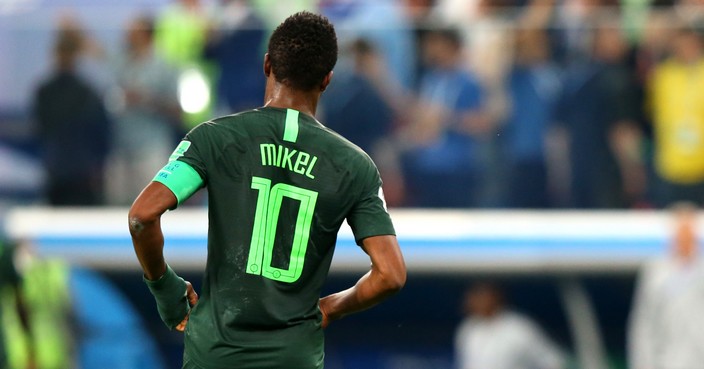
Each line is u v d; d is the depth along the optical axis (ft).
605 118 97.09
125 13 96.94
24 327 96.43
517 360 100.12
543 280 99.96
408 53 96.22
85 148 97.40
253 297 37.01
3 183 97.25
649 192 98.63
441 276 99.45
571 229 98.84
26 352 96.22
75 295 97.96
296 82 38.91
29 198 97.81
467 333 100.83
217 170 37.50
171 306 38.70
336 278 98.84
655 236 98.89
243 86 95.30
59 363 97.14
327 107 95.76
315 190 37.70
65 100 96.89
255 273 37.14
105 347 98.27
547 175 97.71
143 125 96.68
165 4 101.35
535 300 100.89
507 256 99.14
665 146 98.12
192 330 37.58
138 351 98.78
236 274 37.14
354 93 95.76
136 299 98.99
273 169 37.65
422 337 101.04
